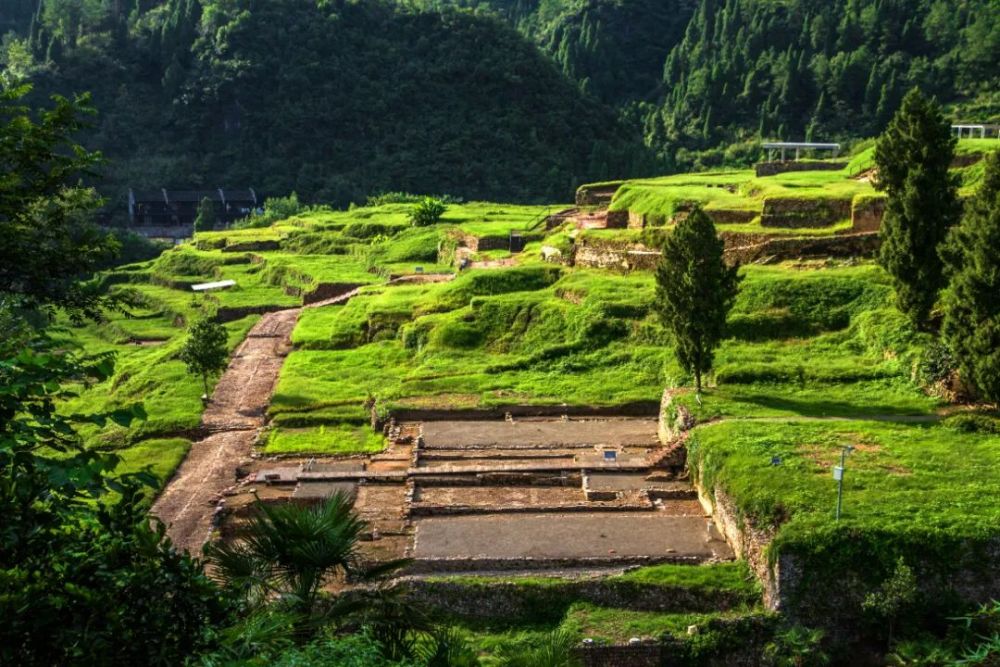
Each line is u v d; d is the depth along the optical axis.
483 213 119.75
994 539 31.38
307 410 56.88
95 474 13.04
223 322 87.56
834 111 167.88
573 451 48.16
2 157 21.58
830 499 34.16
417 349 68.12
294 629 15.84
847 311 56.44
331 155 177.38
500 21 192.88
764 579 32.41
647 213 81.06
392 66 186.88
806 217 68.44
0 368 13.80
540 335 65.12
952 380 45.38
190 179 172.25
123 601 13.10
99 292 24.11
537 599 33.19
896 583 30.25
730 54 188.12
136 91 187.50
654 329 60.66
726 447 40.00
